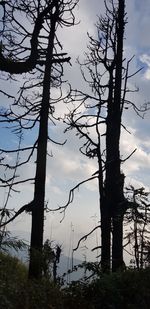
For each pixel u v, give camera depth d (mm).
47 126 17531
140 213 16422
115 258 19438
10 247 9578
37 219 16516
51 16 17516
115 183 20422
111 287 11383
